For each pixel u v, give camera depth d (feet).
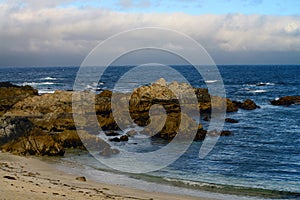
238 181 63.52
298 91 245.45
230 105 157.99
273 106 178.50
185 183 61.36
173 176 65.67
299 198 54.85
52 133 96.68
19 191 44.52
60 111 112.68
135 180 62.39
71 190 50.26
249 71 570.05
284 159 80.53
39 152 81.30
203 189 58.34
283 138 104.22
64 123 102.47
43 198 42.39
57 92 135.64
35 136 84.28
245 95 224.33
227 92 239.71
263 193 56.95
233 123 129.29
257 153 85.66
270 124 127.65
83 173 66.23
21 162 72.28
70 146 88.48
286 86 286.46
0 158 74.64
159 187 58.59
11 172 61.00
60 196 44.88
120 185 58.80
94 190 52.65
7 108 123.54
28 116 110.11
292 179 65.36
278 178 65.98
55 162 74.79
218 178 65.31
